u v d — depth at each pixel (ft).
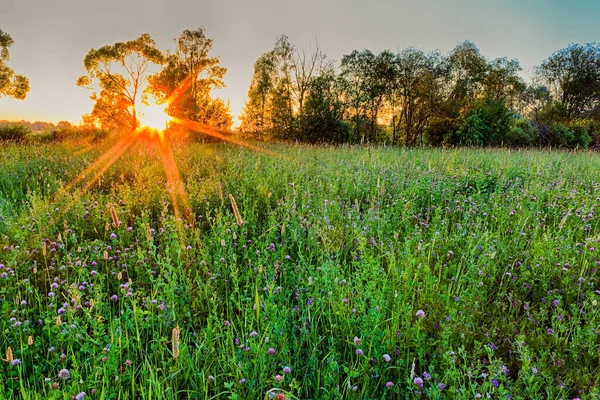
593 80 140.15
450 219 17.44
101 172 27.20
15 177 25.14
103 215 16.33
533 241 13.57
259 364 7.52
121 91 144.25
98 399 6.93
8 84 118.32
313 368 7.84
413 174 24.99
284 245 13.37
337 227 15.15
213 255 13.01
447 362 7.39
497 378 7.01
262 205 19.67
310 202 18.33
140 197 19.93
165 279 11.62
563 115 129.70
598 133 106.01
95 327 8.08
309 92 103.40
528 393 7.25
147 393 7.27
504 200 19.71
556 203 18.54
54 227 14.61
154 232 14.43
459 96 118.42
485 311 9.96
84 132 77.87
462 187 23.02
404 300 9.59
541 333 8.95
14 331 8.63
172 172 27.53
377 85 122.21
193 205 19.17
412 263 10.98
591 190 22.38
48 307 9.24
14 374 7.70
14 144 45.37
